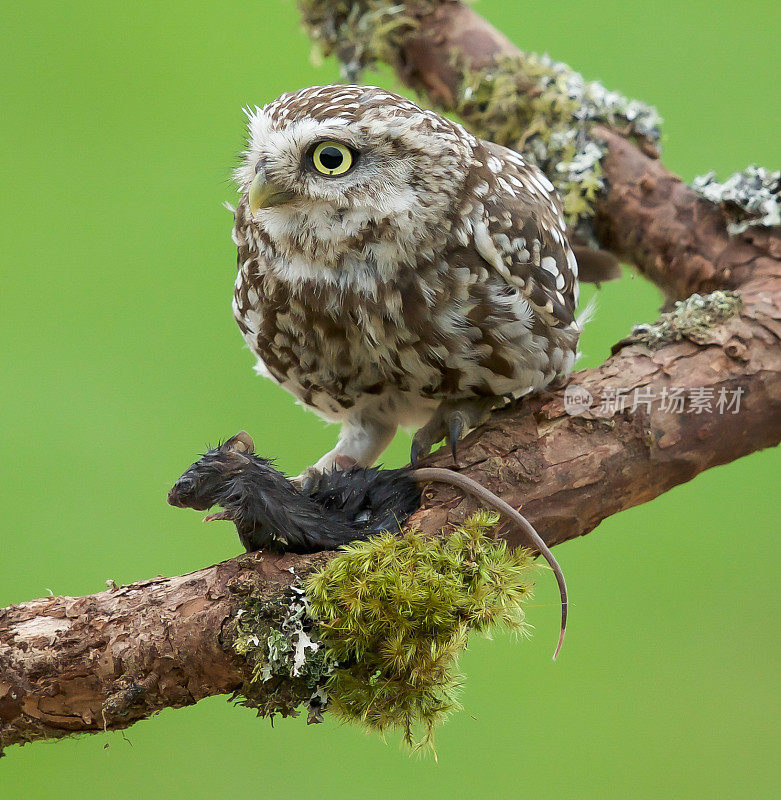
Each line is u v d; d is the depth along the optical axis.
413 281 5.45
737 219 5.55
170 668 5.39
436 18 5.63
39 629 5.39
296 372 5.49
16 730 5.40
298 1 5.66
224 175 5.50
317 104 5.43
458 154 5.44
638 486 5.46
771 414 5.48
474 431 5.46
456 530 5.41
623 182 5.58
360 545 5.39
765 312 5.48
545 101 5.60
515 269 5.45
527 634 5.40
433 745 5.40
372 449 5.51
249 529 5.41
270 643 5.38
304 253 5.45
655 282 5.59
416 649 5.39
